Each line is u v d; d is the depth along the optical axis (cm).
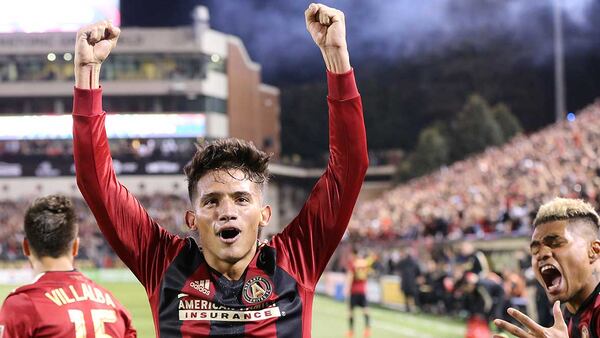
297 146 6291
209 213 248
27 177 5047
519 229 1675
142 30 5275
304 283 261
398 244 2497
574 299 305
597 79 5456
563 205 303
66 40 5178
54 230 355
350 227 3459
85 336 352
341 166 264
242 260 255
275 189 5409
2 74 5150
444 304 1784
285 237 269
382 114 6097
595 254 301
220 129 5356
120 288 2947
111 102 5225
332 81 259
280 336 250
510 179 2705
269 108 5772
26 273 3544
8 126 5081
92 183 256
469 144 4744
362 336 1539
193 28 5312
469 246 1435
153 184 5122
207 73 5303
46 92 5147
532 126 5694
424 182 3919
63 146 5100
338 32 253
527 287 1260
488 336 1249
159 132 5209
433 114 6016
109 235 262
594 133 2586
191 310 250
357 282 1546
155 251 265
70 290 355
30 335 344
